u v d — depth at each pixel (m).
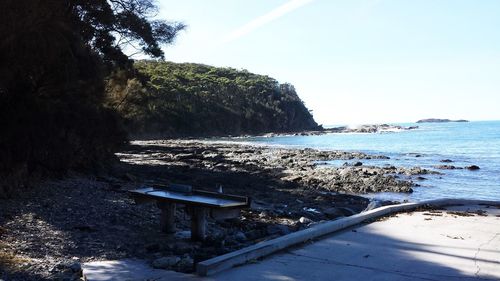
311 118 183.62
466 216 9.11
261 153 49.09
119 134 23.30
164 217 8.66
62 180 16.80
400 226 8.04
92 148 21.38
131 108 29.27
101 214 10.44
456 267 5.61
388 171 30.69
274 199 18.17
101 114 21.12
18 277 5.62
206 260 5.82
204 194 8.38
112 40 22.50
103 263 6.34
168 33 23.98
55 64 14.84
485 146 68.12
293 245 6.73
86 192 14.13
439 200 10.77
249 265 5.85
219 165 34.09
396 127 177.75
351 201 18.09
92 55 18.48
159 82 119.31
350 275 5.38
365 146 71.81
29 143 14.68
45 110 15.52
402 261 5.90
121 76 27.28
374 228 7.88
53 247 7.30
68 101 17.62
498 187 24.12
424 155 49.09
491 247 6.53
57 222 9.28
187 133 121.19
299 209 14.73
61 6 14.18
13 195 12.19
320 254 6.30
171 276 5.52
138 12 22.38
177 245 7.47
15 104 14.26
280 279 5.27
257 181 25.20
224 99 145.62
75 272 6.00
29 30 11.70
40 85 15.38
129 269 5.98
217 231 9.17
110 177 20.59
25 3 11.24
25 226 8.66
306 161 39.53
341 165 36.06
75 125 18.42
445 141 84.62
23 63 12.73
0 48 11.33
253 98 156.50
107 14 19.83
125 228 9.05
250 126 148.00
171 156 43.00
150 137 103.69
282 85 187.88
